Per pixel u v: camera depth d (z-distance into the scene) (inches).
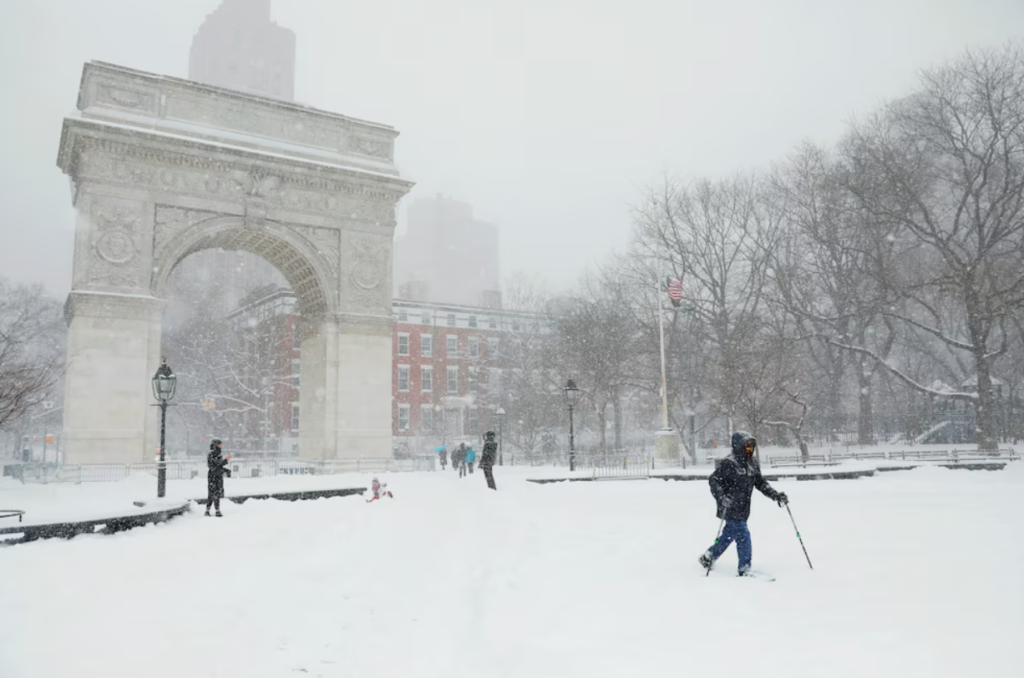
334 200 1793.8
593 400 2283.5
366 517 626.2
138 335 1489.9
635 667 205.3
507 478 1195.9
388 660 230.1
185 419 2974.9
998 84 1739.7
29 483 1365.7
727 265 2107.5
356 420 1745.8
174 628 264.7
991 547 372.5
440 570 375.9
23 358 2417.6
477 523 561.3
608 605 283.0
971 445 1876.2
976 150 1836.9
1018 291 1754.4
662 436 1425.9
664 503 709.3
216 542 490.6
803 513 575.2
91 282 1477.6
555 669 208.2
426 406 3006.9
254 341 2625.5
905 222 1796.3
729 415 1806.1
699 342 2101.4
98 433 1425.9
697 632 237.8
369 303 1812.3
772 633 231.5
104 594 320.8
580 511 640.4
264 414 2529.5
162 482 870.4
